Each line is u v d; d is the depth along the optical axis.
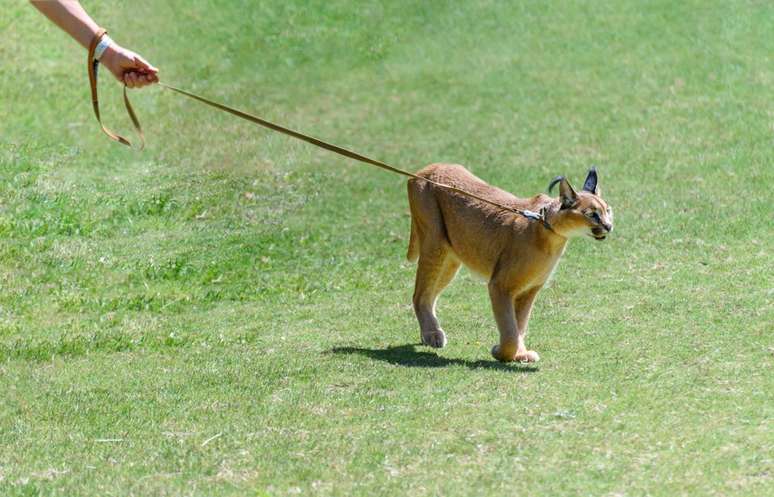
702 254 15.20
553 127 22.62
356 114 24.67
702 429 8.66
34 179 19.48
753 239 15.66
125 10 29.84
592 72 25.64
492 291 11.01
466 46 28.19
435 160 21.38
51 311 13.88
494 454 8.30
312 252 16.62
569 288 14.00
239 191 19.72
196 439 8.90
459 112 24.23
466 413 9.27
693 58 25.59
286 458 8.37
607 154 20.67
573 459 8.14
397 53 28.25
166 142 22.50
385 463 8.20
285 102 25.58
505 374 10.47
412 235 12.22
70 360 11.75
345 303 14.16
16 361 11.66
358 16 30.28
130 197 18.97
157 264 15.84
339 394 9.99
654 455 8.16
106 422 9.43
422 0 30.83
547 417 9.09
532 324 12.48
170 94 25.48
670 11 28.38
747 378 10.01
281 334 12.73
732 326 11.85
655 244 15.81
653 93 23.88
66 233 17.12
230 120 24.11
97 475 8.13
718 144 20.48
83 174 20.20
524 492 7.57
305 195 19.61
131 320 13.54
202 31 29.23
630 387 9.88
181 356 11.82
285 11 30.44
